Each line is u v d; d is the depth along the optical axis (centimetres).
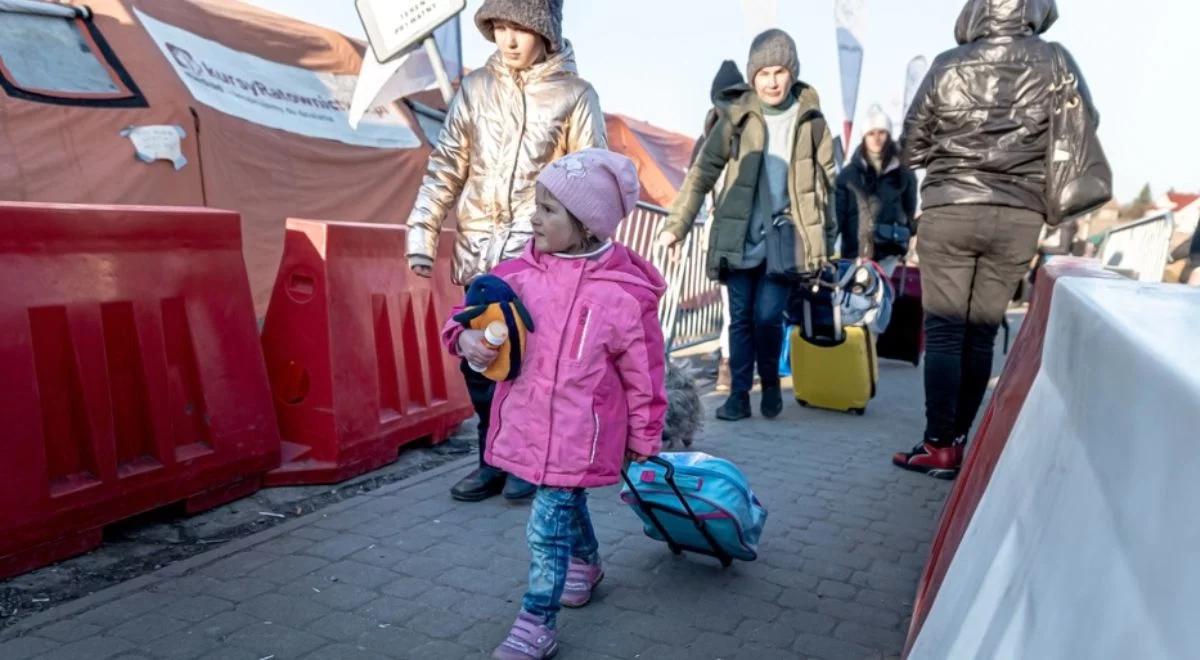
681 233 546
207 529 346
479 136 375
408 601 288
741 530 303
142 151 738
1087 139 398
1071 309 135
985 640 109
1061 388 137
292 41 973
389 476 425
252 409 376
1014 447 162
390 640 263
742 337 574
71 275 306
